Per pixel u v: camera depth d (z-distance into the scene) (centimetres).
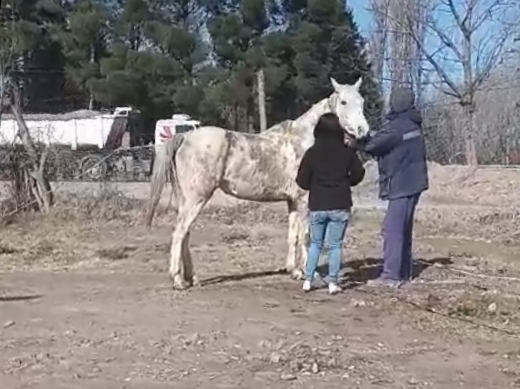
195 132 984
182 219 983
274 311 871
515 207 1991
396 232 1023
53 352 714
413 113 1005
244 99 4447
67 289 1002
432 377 650
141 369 665
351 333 784
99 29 5228
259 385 625
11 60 2650
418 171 1010
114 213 1798
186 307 889
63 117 4384
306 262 1012
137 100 4791
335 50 4488
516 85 2962
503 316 869
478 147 3350
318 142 946
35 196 1814
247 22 4762
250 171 985
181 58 4962
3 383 628
